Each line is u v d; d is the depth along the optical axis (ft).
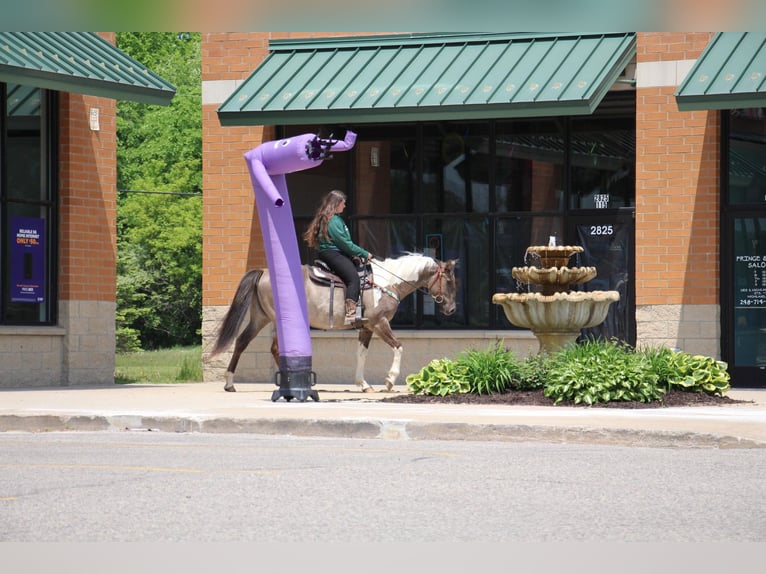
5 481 32.24
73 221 76.59
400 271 66.13
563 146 76.02
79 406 54.65
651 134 73.00
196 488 30.94
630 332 75.05
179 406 54.19
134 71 75.05
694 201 72.33
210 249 80.33
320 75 76.89
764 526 25.62
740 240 72.08
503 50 75.56
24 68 67.36
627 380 54.44
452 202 77.36
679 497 29.53
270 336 79.66
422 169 77.77
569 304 58.13
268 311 67.31
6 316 73.31
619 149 75.31
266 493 30.09
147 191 190.80
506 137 76.69
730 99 65.98
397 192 78.13
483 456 38.47
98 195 78.33
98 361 78.33
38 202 75.25
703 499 29.22
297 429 46.96
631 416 47.03
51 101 76.33
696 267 72.23
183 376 108.06
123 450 40.63
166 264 195.93
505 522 26.07
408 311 77.66
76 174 76.84
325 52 79.51
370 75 75.97
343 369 78.33
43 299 75.87
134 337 185.88
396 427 45.62
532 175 76.23
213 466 35.73
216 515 26.89
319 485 31.50
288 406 53.52
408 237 77.92
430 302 77.36
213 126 80.53
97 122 78.23
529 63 73.56
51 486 31.27
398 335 77.00
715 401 55.57
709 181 72.08
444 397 56.70
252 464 36.27
